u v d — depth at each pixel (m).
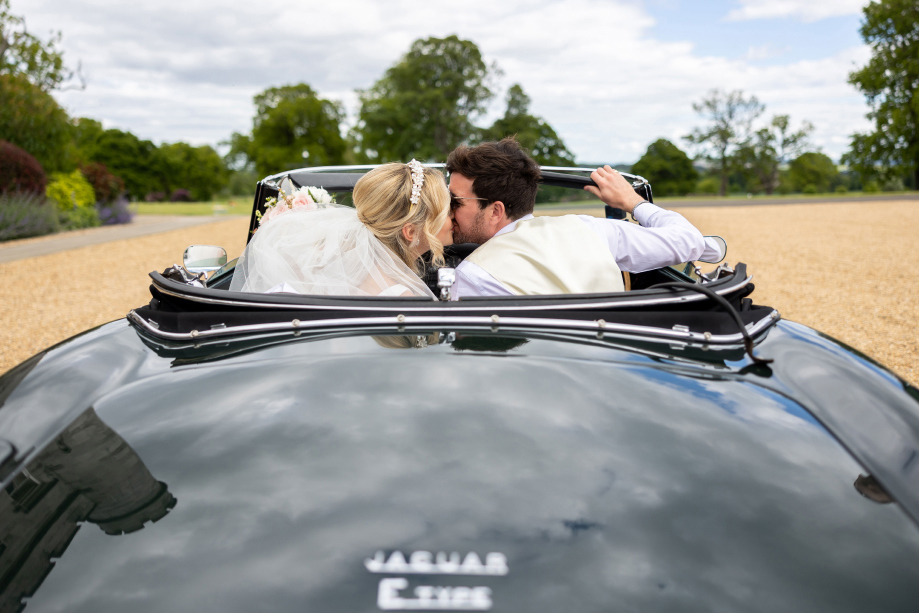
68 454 0.95
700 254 1.77
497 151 1.73
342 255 1.57
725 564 0.73
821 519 0.80
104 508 0.82
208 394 1.06
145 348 1.35
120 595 0.70
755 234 15.52
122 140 78.81
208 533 0.76
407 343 1.23
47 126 22.38
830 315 6.30
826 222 19.16
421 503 0.79
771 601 0.70
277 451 0.89
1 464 0.97
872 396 1.19
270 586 0.70
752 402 1.07
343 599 0.69
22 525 0.81
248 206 49.12
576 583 0.71
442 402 1.00
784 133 61.28
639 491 0.82
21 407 1.14
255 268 1.61
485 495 0.81
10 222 16.41
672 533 0.77
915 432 1.10
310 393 1.03
